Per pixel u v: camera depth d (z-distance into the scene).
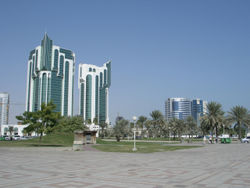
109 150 31.92
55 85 153.12
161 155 24.11
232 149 33.28
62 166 15.41
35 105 150.50
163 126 93.31
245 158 20.48
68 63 161.62
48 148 33.62
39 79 151.25
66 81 159.12
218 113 63.16
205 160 19.02
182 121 97.62
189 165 15.84
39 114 39.69
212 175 11.84
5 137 77.50
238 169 13.92
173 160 19.12
